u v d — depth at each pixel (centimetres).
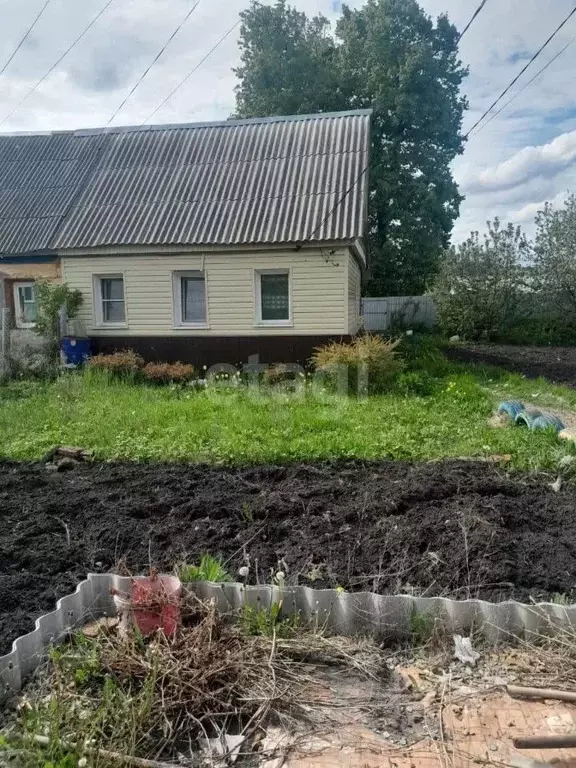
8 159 1612
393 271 2786
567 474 555
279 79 2753
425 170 2725
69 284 1352
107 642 300
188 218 1319
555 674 286
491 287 2255
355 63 2689
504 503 467
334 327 1256
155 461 644
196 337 1314
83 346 1318
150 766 230
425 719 260
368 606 323
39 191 1494
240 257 1270
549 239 2261
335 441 679
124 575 355
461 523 427
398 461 627
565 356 1809
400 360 1238
